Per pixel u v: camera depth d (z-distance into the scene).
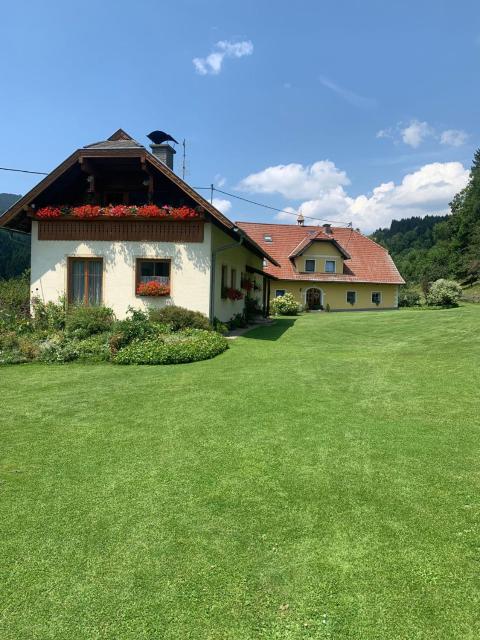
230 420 5.66
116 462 4.50
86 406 6.44
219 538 3.20
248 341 13.09
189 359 9.66
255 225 37.38
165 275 14.20
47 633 2.43
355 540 3.14
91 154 13.50
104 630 2.44
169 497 3.78
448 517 3.39
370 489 3.83
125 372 8.70
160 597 2.66
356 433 5.10
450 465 4.24
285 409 6.05
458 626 2.42
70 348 10.21
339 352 10.98
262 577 2.80
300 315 27.67
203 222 13.87
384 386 7.18
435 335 13.57
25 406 6.49
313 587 2.71
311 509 3.54
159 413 6.03
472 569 2.85
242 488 3.90
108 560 2.99
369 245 38.44
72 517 3.51
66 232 14.32
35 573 2.89
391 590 2.68
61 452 4.78
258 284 25.28
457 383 7.20
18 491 3.94
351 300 35.31
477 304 35.75
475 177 66.44
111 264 14.16
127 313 14.13
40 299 14.30
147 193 14.77
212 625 2.46
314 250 34.81
